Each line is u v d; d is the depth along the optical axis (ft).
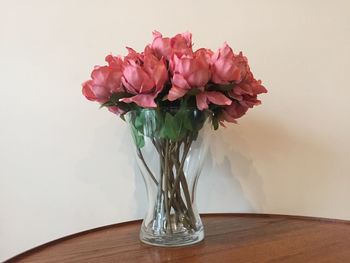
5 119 2.94
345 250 2.33
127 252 2.37
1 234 2.95
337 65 3.38
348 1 3.41
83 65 3.04
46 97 2.99
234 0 3.26
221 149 3.24
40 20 2.98
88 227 3.08
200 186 3.23
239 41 3.27
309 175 3.36
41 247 2.49
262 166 3.31
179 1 3.18
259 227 2.84
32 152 2.98
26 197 2.98
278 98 3.31
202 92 2.16
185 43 2.29
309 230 2.75
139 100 2.11
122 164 3.11
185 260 2.20
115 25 3.08
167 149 2.37
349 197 3.40
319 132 3.36
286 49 3.32
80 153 3.05
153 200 2.48
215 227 2.85
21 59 2.96
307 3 3.35
